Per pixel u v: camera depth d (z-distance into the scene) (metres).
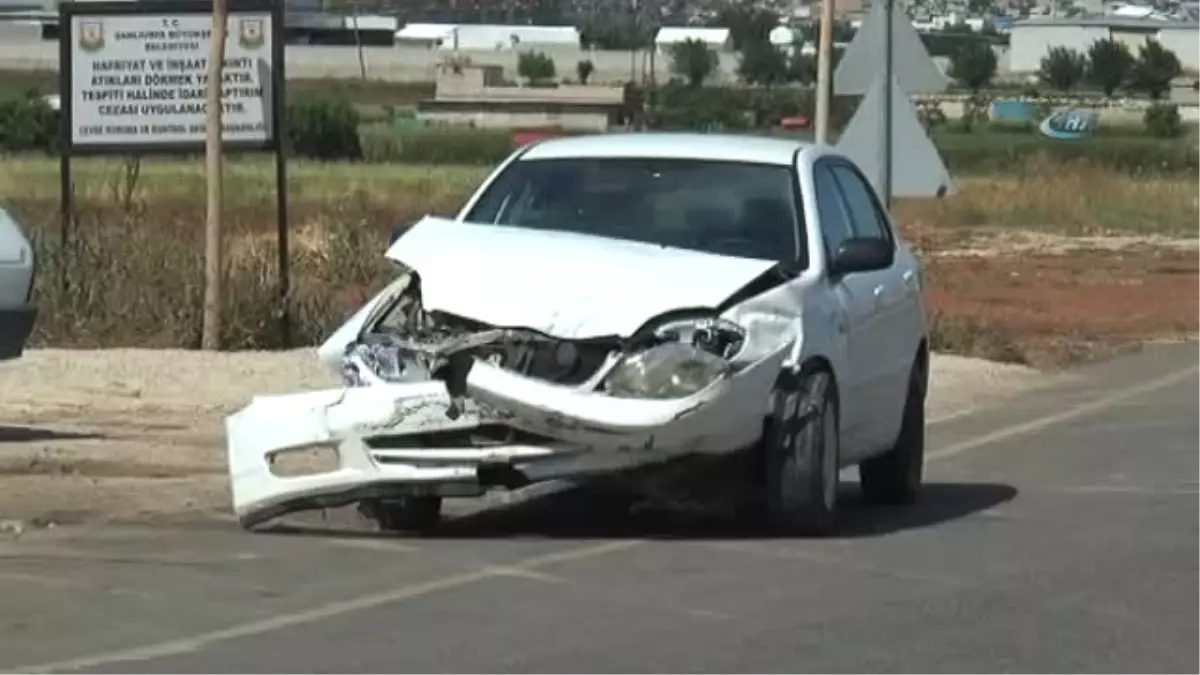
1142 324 29.78
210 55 20.86
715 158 13.06
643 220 12.66
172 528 12.28
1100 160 69.31
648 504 13.30
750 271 11.75
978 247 44.19
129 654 9.20
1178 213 51.88
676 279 11.54
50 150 75.38
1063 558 11.83
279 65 21.48
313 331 21.80
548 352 11.20
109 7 21.56
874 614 10.23
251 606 10.20
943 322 25.41
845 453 12.84
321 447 11.38
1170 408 20.19
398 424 11.22
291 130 76.69
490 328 11.30
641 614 10.13
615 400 11.07
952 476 15.66
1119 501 14.17
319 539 12.02
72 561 11.24
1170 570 11.49
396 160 75.06
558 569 11.20
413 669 8.98
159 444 15.44
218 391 18.17
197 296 21.59
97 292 21.53
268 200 46.97
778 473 11.83
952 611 10.33
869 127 22.61
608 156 13.18
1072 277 37.38
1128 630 9.97
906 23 22.50
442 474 11.19
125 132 21.72
